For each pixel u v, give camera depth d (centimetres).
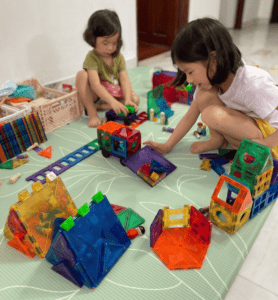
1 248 92
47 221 87
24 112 145
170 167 126
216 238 92
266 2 496
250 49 325
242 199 87
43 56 196
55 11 192
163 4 336
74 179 122
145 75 253
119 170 128
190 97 189
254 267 85
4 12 166
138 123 167
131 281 80
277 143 107
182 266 83
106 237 84
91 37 159
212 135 134
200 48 88
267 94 105
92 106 174
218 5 400
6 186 118
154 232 86
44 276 82
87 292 77
